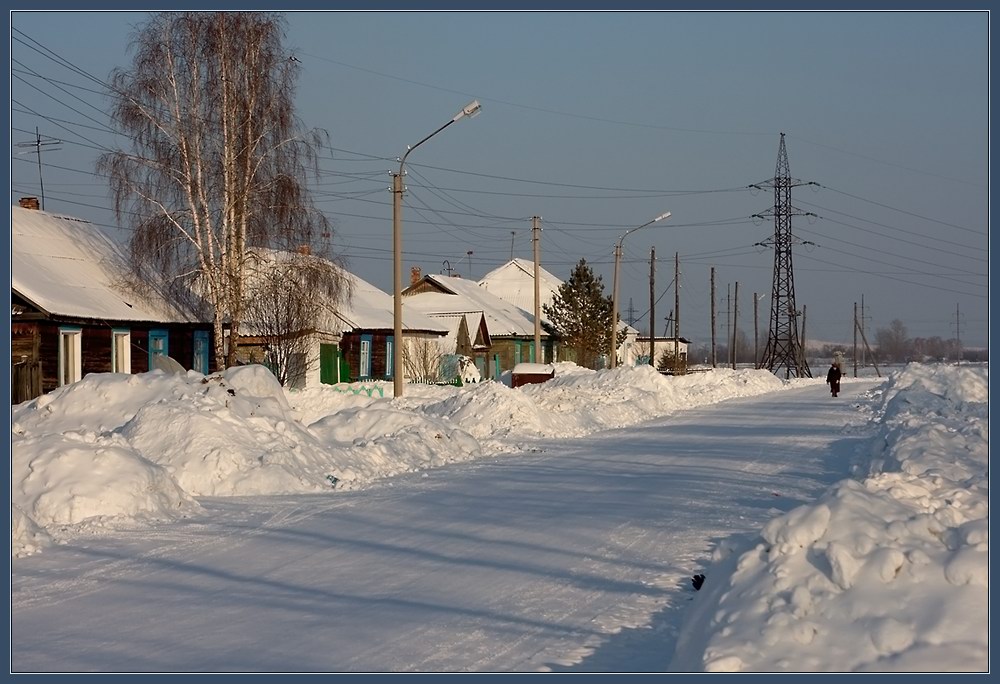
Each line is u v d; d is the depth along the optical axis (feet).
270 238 138.82
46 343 127.85
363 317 200.13
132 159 135.44
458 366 208.03
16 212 148.56
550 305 306.14
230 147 136.77
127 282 146.30
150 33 136.26
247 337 150.71
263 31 138.62
